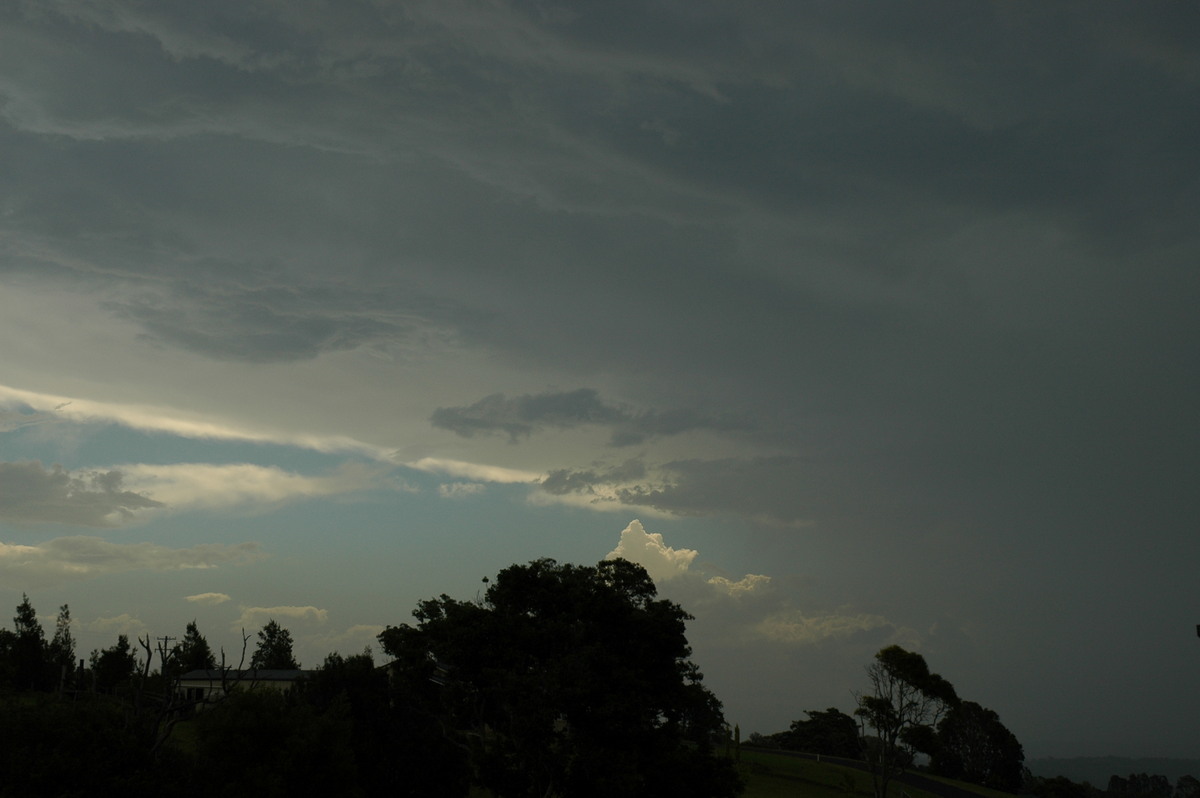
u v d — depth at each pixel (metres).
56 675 101.38
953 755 124.12
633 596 59.97
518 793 50.97
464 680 55.12
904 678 74.81
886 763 75.50
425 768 54.88
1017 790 123.38
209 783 43.19
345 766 45.75
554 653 54.62
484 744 53.84
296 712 47.16
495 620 54.09
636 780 48.62
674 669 58.25
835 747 134.12
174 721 46.53
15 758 39.97
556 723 56.84
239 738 43.81
